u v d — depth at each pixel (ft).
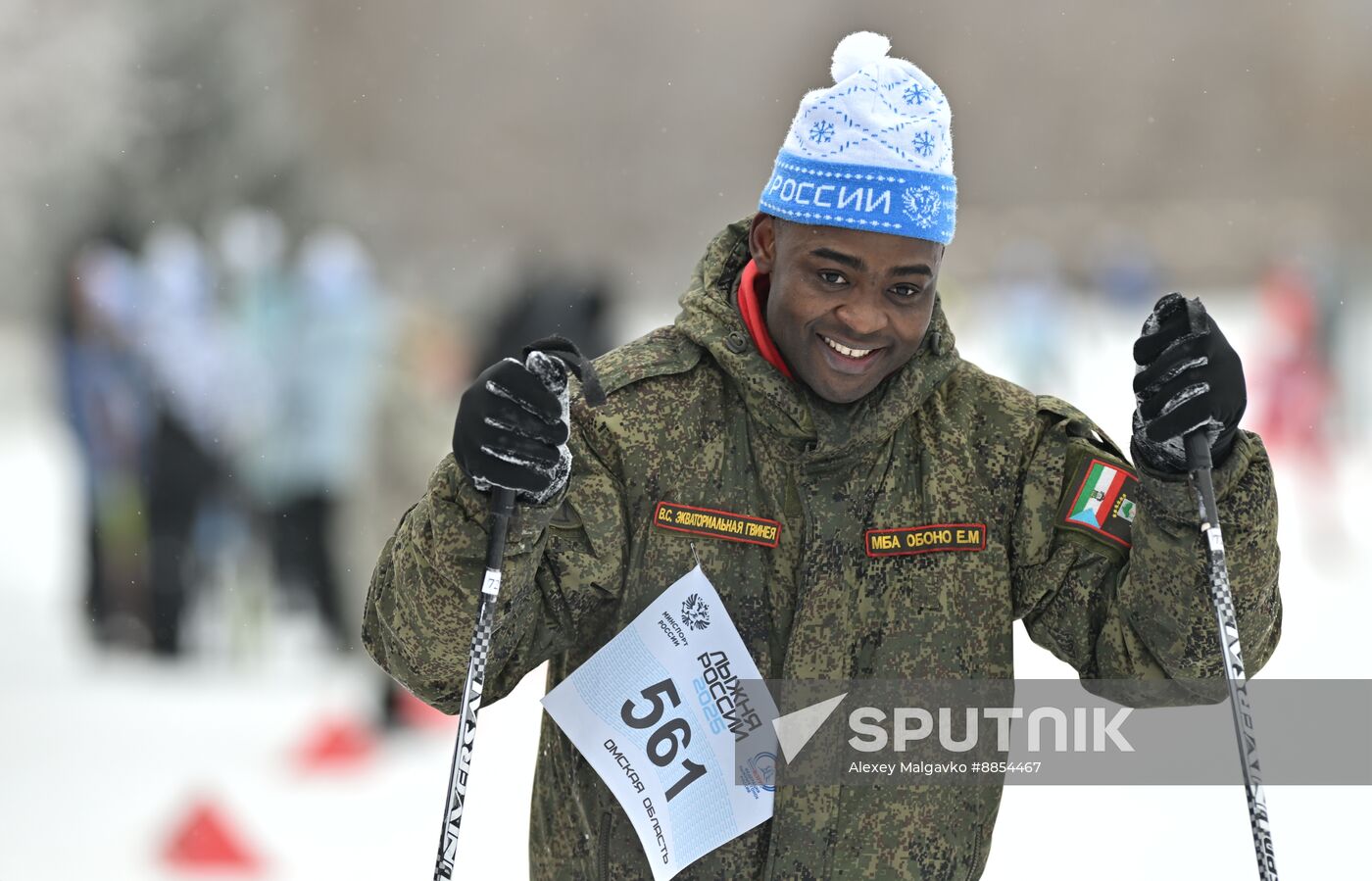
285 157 237.25
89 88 227.61
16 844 52.90
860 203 21.25
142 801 58.29
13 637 89.66
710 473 22.30
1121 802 54.49
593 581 22.20
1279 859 48.96
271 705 73.82
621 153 490.08
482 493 20.67
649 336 23.18
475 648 20.61
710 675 22.16
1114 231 475.72
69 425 87.92
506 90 473.26
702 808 22.09
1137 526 21.62
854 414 22.21
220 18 234.17
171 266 87.40
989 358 237.45
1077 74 547.90
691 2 495.41
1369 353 195.31
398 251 429.79
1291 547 106.42
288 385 82.53
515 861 51.67
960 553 22.33
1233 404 20.54
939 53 541.75
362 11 442.09
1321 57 554.05
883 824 22.20
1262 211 514.27
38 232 234.99
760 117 501.15
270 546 85.56
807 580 22.00
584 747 22.45
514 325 90.38
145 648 86.48
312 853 52.49
